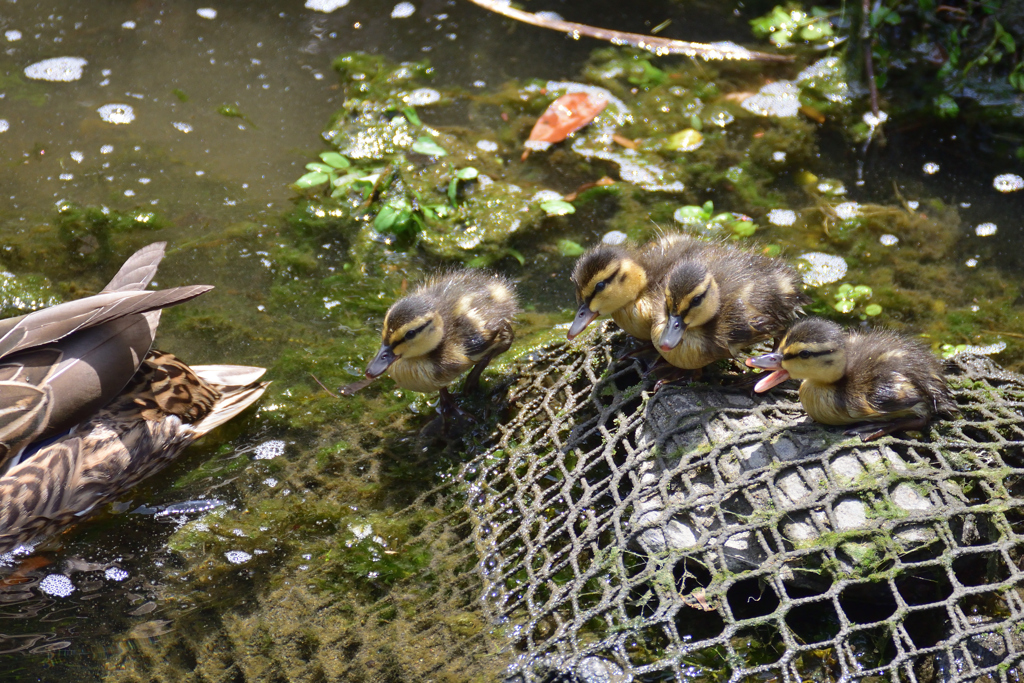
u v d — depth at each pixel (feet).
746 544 5.42
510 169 6.48
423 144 6.37
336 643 5.43
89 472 5.61
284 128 6.59
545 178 6.45
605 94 6.69
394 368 5.80
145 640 5.45
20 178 6.38
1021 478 5.54
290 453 5.80
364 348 6.02
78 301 5.64
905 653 5.20
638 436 5.59
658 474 5.49
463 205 6.35
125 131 6.54
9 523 5.53
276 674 5.39
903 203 6.37
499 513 5.59
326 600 5.51
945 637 5.39
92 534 5.62
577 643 5.31
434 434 5.83
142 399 5.71
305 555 5.59
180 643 5.44
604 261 5.75
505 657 5.37
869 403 5.53
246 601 5.51
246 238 6.26
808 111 6.64
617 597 5.29
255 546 5.61
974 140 6.55
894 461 5.49
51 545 5.60
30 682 5.37
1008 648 5.23
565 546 5.49
